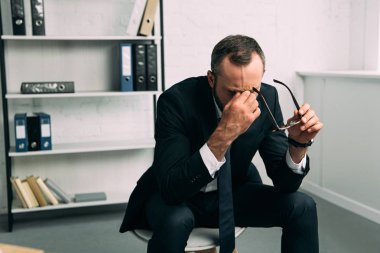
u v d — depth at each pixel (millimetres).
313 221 1682
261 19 3711
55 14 3291
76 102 3418
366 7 3750
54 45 3311
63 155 3438
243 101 1497
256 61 1522
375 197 3150
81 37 3037
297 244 1676
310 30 3834
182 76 3592
